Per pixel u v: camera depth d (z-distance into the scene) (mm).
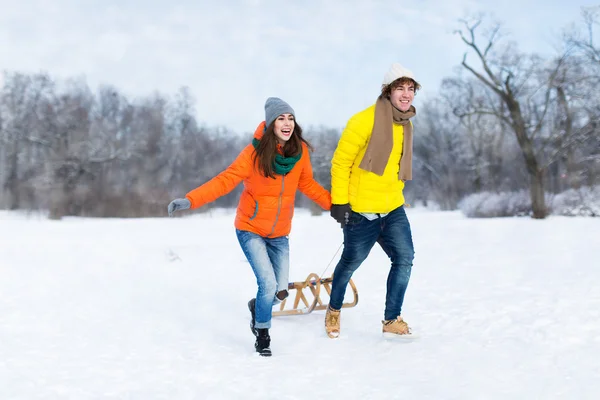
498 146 41906
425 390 2934
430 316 4715
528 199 25812
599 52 25844
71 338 4309
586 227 15156
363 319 4828
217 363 3611
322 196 4293
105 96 57094
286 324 4793
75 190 36656
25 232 17953
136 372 3414
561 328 4035
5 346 4066
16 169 46594
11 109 47281
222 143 61500
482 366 3309
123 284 7098
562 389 2855
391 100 4012
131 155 46562
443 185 47906
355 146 3994
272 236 4195
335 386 3062
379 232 4152
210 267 8719
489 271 7211
